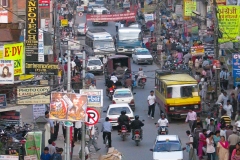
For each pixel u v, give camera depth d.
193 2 109.00
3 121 59.53
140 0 172.38
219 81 76.94
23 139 52.81
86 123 47.84
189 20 111.31
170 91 70.25
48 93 56.94
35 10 63.88
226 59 83.50
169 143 52.41
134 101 80.19
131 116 68.12
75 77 76.56
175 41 114.19
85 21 169.25
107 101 83.56
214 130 58.25
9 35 64.56
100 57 114.81
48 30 88.12
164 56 102.19
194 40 102.44
